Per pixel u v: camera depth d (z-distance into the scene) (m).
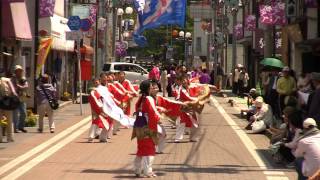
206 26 77.94
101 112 23.08
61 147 21.61
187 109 23.33
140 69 59.56
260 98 27.00
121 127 28.61
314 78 16.77
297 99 20.97
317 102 15.59
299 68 37.72
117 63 59.75
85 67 41.28
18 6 30.78
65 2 45.47
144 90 15.98
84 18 43.22
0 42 29.95
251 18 49.72
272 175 16.45
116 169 17.12
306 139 12.31
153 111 15.81
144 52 127.31
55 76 39.66
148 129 15.86
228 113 37.59
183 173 16.66
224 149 21.66
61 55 44.22
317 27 35.00
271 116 26.50
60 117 33.25
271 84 27.86
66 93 43.75
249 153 20.66
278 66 27.27
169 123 30.48
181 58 121.25
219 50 80.06
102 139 23.19
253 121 27.47
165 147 22.12
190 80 25.94
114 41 69.75
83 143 22.78
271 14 34.84
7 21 29.92
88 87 49.66
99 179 15.59
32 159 18.81
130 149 21.27
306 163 12.28
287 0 34.28
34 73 32.94
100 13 60.44
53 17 38.34
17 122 25.67
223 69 74.12
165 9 55.53
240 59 78.62
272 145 18.42
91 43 55.66
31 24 34.38
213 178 15.94
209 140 24.23
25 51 33.84
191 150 21.36
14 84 25.44
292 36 35.12
